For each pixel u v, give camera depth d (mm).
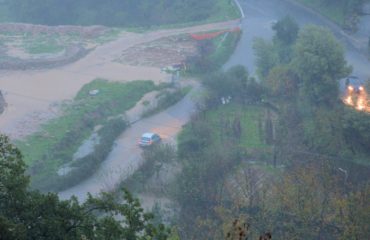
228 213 43438
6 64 84500
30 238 19391
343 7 97000
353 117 55781
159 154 55188
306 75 65500
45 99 73375
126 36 98688
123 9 119062
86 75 81625
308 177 44281
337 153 55281
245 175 47688
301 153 55719
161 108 70438
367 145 55281
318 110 61219
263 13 103688
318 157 54656
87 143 62250
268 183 47406
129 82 78188
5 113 68500
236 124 63250
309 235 41500
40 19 119062
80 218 20734
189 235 42969
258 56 78250
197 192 47188
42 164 56531
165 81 78375
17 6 121438
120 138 63500
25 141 61406
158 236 21281
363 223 39188
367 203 40719
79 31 100875
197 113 66375
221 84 71688
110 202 22000
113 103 71812
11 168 20719
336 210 41562
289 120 62281
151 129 65438
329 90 64500
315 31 66562
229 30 96625
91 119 67125
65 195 51906
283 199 43000
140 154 59188
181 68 81812
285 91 69250
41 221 19734
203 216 45656
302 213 41844
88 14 118312
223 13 106000
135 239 20984
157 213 44625
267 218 42656
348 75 66812
